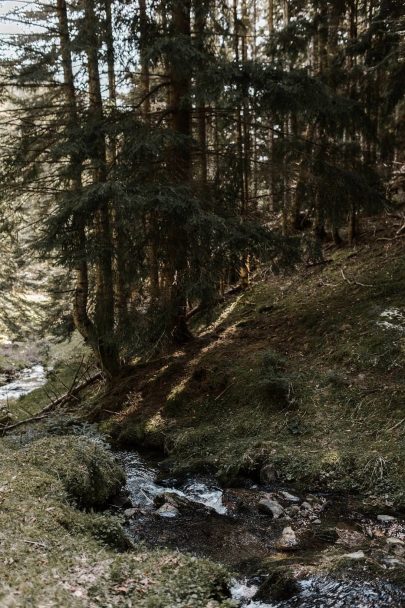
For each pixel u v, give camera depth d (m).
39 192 10.45
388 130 12.56
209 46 9.31
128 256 9.27
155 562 4.07
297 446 7.80
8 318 20.09
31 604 2.98
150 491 7.38
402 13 10.98
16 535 4.08
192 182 9.47
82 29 8.94
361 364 9.02
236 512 6.45
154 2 9.21
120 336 9.70
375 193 10.17
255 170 10.33
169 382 10.57
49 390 15.22
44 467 6.11
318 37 14.11
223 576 4.12
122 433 9.54
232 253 9.09
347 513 6.23
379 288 10.99
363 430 7.73
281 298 12.93
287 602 4.19
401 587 4.07
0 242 13.75
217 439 8.60
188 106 10.00
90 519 5.02
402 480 6.58
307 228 15.23
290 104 8.86
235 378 9.84
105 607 3.22
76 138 8.65
